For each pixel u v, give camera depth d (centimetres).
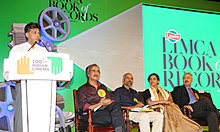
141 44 590
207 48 645
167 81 604
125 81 532
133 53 582
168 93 542
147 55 594
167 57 609
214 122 504
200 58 636
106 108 426
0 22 509
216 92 639
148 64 593
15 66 243
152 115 472
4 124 354
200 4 651
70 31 543
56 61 253
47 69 249
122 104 511
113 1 579
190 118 509
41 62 248
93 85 477
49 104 251
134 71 579
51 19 511
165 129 485
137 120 466
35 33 341
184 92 559
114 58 567
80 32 550
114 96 512
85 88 467
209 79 636
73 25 548
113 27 574
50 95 252
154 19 608
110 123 423
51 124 254
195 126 486
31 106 247
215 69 645
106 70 559
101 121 421
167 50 611
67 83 517
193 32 638
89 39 555
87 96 461
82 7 558
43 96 250
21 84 248
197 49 636
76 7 554
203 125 519
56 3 542
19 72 243
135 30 589
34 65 246
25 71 244
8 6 516
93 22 562
